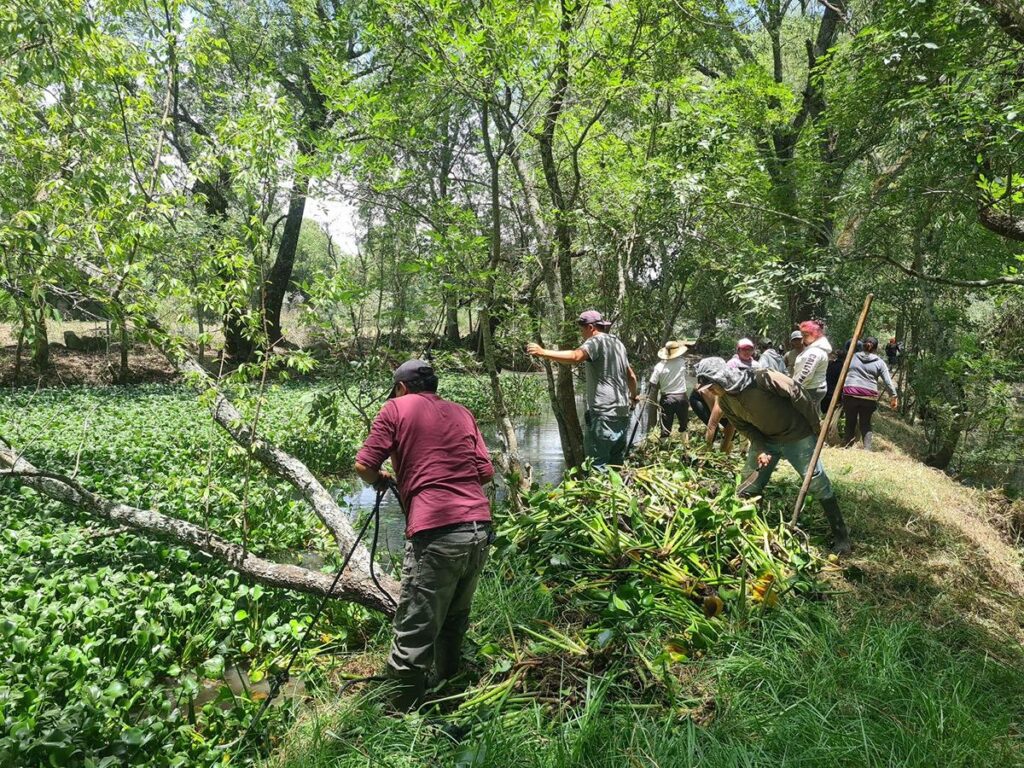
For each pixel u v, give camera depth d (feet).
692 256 31.12
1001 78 24.90
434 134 24.35
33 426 36.52
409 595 12.85
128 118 22.07
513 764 11.13
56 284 17.51
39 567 18.16
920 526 22.98
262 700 13.79
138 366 72.02
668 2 23.56
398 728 12.44
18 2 16.89
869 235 32.01
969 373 40.16
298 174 21.56
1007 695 13.35
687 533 17.49
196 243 19.62
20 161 19.58
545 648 14.35
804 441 20.20
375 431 13.15
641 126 30.94
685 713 12.34
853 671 13.20
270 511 24.59
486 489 29.84
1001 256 38.29
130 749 11.44
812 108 49.80
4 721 11.35
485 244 22.06
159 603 16.17
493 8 19.77
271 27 52.26
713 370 19.79
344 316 22.02
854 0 41.42
